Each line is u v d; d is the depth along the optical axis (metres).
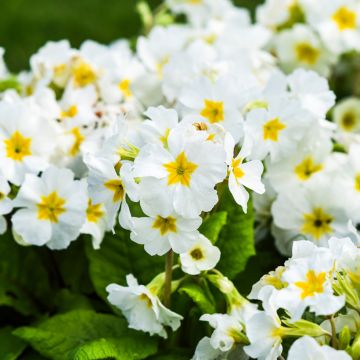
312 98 0.56
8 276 0.56
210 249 0.49
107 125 0.57
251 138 0.51
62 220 0.52
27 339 0.52
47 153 0.55
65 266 0.58
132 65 0.63
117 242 0.55
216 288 0.53
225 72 0.58
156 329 0.50
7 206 0.52
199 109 0.54
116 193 0.48
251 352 0.45
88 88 0.59
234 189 0.47
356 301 0.46
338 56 0.70
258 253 0.58
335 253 0.47
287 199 0.56
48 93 0.58
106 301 0.55
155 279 0.50
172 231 0.48
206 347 0.48
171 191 0.47
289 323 0.46
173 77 0.59
